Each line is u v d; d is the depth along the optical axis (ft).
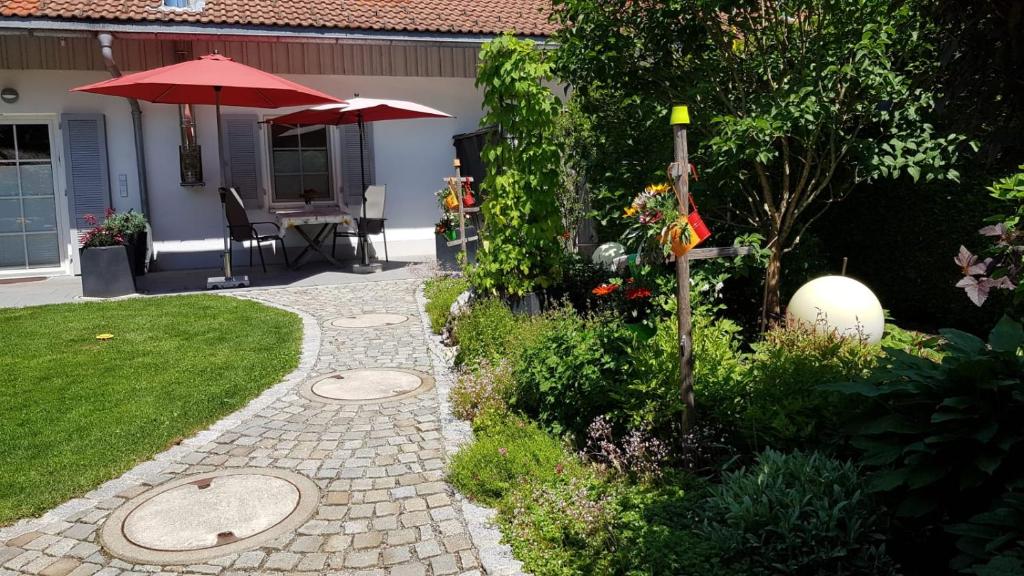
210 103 32.12
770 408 11.09
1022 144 7.24
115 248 29.19
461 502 11.43
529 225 20.47
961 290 20.01
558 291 21.03
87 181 34.86
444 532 10.52
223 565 9.69
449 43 36.37
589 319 18.29
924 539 8.61
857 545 8.11
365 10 37.14
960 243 19.89
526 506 10.70
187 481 12.34
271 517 11.02
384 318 25.20
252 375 18.20
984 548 7.64
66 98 34.22
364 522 10.85
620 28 18.28
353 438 14.29
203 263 36.63
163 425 14.70
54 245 35.76
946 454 8.54
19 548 10.17
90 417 15.06
